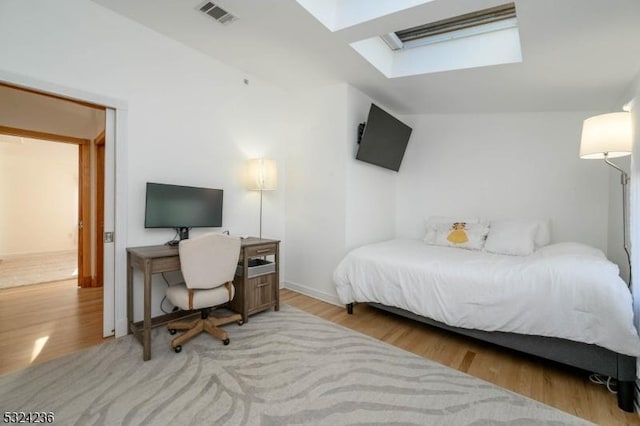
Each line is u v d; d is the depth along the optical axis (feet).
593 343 5.65
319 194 11.49
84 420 4.77
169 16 7.58
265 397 5.42
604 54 6.59
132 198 8.14
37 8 6.52
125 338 7.72
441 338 8.13
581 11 5.29
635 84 7.27
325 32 7.35
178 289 7.52
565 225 10.52
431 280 7.70
